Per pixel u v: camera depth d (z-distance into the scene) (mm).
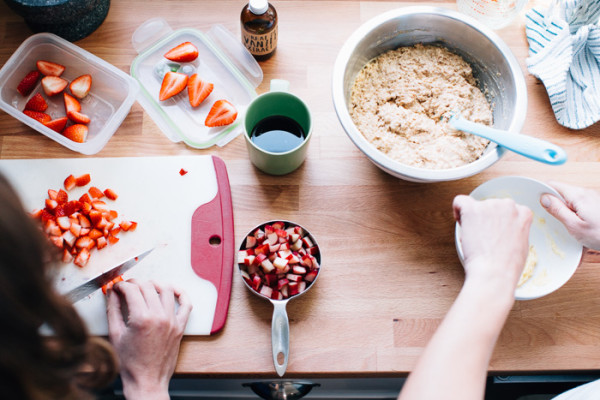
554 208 863
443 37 1002
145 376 808
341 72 886
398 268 933
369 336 891
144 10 1095
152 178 969
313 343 885
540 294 831
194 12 1101
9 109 970
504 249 713
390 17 934
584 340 892
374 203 974
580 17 1029
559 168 992
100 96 1056
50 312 489
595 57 1034
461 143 941
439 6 1111
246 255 891
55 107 1042
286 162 910
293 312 900
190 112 1030
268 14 964
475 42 966
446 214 970
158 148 996
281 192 976
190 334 881
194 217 947
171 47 1078
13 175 964
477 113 977
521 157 1000
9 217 432
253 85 1052
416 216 967
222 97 1042
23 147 991
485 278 696
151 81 1050
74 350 542
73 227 923
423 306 910
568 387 984
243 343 882
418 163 934
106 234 928
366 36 925
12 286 439
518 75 905
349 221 962
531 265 903
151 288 867
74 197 961
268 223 906
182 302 884
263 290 890
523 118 876
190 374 870
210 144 1001
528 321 900
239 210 965
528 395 1054
